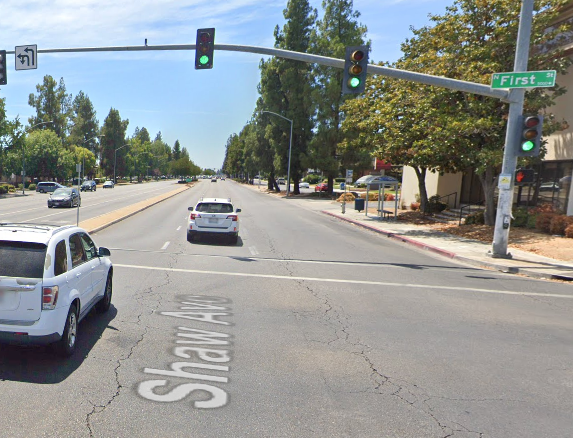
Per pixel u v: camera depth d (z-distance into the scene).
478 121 16.30
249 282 9.55
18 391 4.21
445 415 4.09
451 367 5.26
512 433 3.81
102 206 31.67
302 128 52.69
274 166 61.00
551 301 8.88
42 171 65.06
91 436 3.52
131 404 4.06
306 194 55.44
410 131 19.55
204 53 12.81
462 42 19.14
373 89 25.14
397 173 48.41
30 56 14.27
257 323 6.70
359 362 5.31
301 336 6.18
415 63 19.91
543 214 18.02
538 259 13.38
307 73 50.97
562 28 17.06
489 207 19.95
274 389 4.50
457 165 20.00
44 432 3.54
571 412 4.22
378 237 19.38
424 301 8.46
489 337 6.43
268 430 3.71
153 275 9.83
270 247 15.07
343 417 3.98
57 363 4.91
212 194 56.78
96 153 106.31
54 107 88.25
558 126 17.34
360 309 7.71
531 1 12.14
